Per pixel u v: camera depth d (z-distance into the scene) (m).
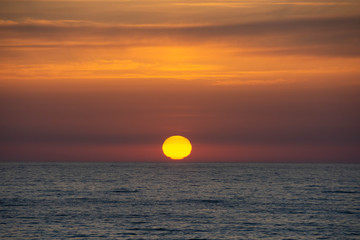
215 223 91.00
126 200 132.75
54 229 83.31
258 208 113.50
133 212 105.44
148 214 102.38
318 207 115.44
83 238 76.56
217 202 127.75
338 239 77.25
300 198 139.00
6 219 93.25
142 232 81.88
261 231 83.19
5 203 121.06
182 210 109.62
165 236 78.75
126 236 78.56
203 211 107.81
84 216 98.31
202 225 88.81
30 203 121.31
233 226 87.88
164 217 98.25
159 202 127.75
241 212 106.19
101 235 78.94
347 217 98.50
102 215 100.19
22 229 83.12
